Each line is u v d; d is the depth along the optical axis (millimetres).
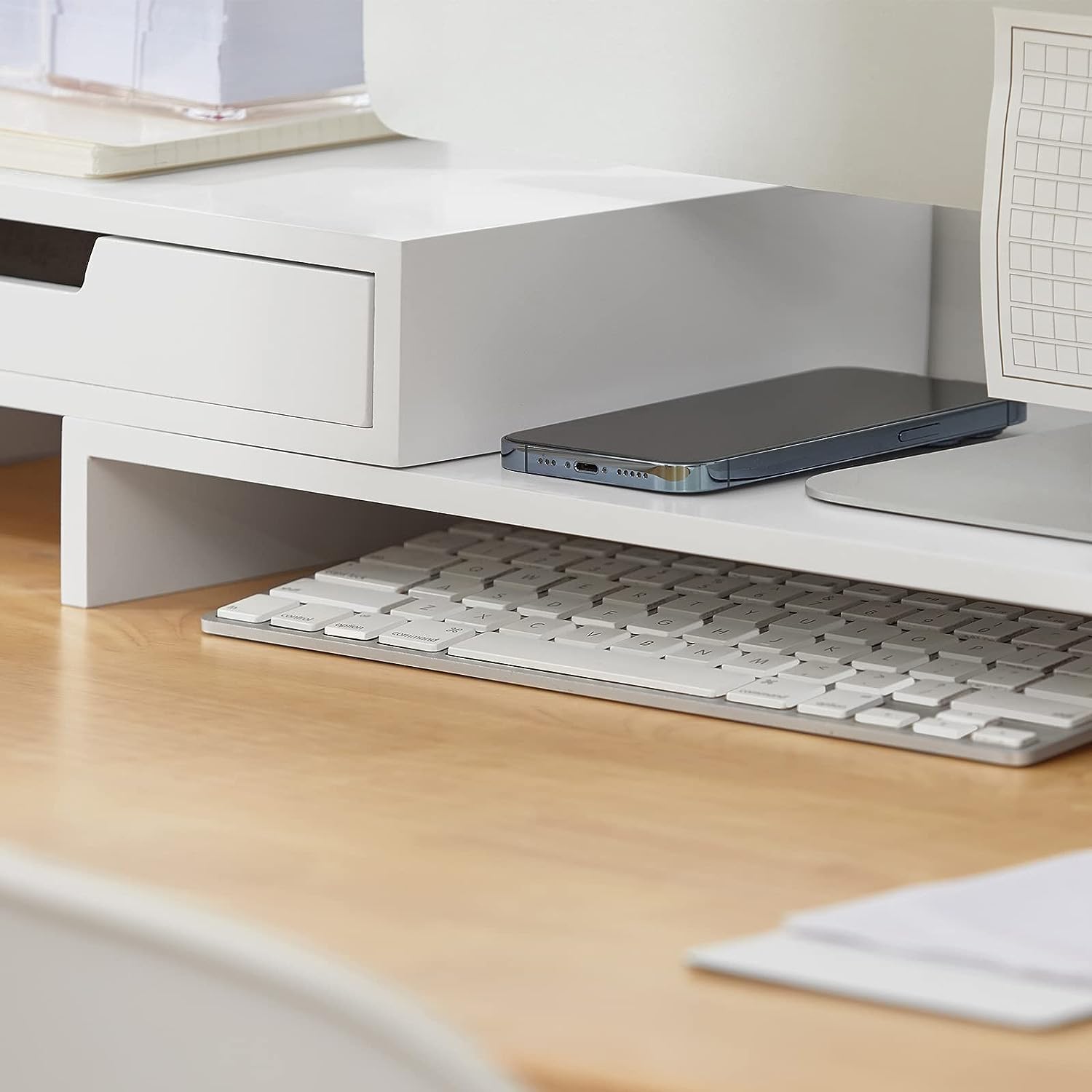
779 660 1519
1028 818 1238
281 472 1679
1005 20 1429
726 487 1550
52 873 630
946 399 1794
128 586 1812
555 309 1726
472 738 1398
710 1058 845
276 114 2049
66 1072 634
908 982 914
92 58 2066
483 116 1853
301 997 586
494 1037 868
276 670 1575
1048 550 1369
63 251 2002
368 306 1604
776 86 1699
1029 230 1438
